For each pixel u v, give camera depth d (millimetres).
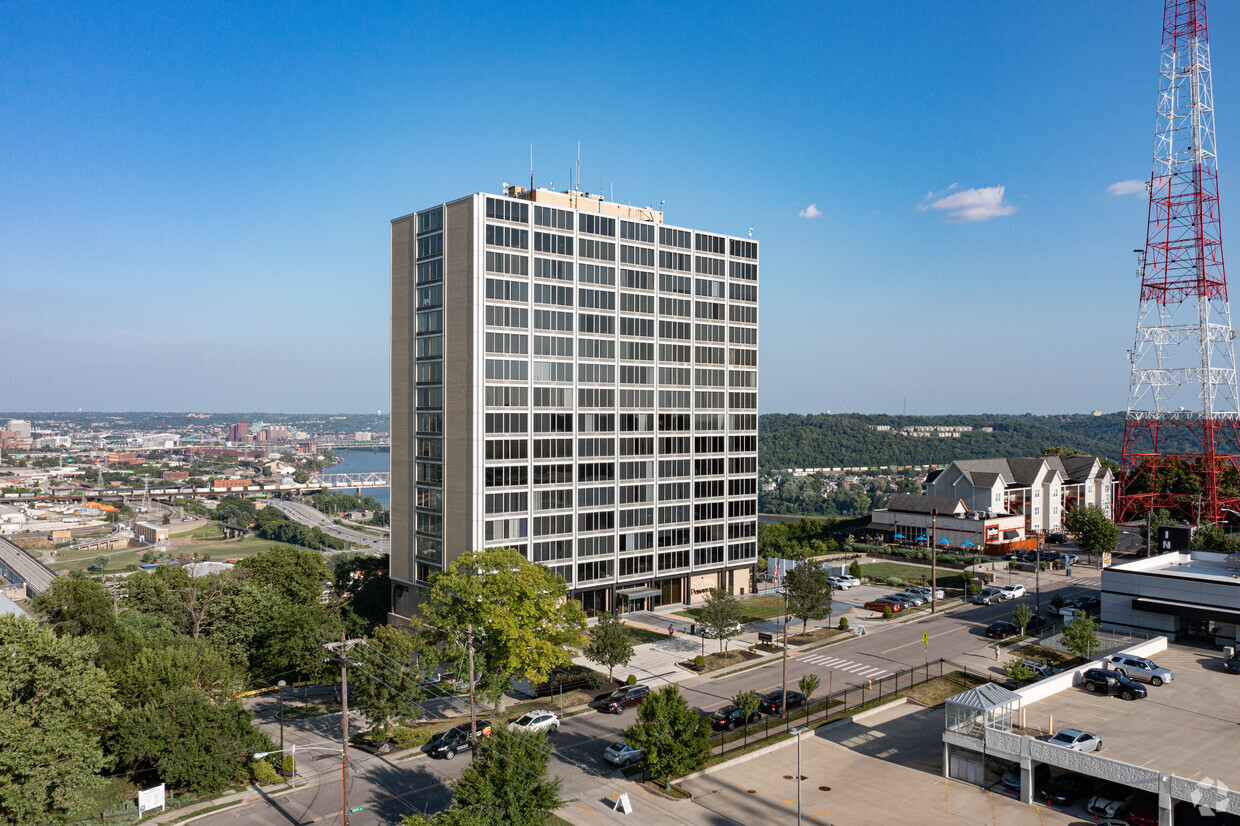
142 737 54188
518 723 65562
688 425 116625
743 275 124750
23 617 51125
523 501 98750
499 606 68375
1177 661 70062
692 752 55219
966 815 49688
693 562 117312
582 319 104375
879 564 139250
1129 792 50219
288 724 70250
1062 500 168875
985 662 82500
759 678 79375
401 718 65625
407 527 105250
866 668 81750
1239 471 159875
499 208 96250
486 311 95062
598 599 108000
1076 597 108250
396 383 107312
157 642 67312
